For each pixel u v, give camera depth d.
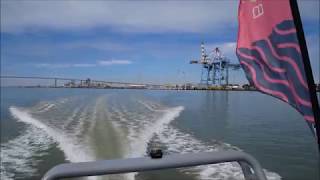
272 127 18.67
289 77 2.06
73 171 1.75
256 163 2.14
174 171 8.45
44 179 1.70
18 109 25.33
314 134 2.03
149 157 1.95
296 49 2.04
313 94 2.00
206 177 8.13
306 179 9.05
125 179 7.78
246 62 2.25
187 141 13.84
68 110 23.94
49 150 11.54
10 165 9.77
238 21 2.33
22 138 13.57
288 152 12.04
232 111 29.75
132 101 33.03
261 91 2.16
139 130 15.73
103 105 27.69
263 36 2.18
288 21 2.07
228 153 2.11
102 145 12.39
